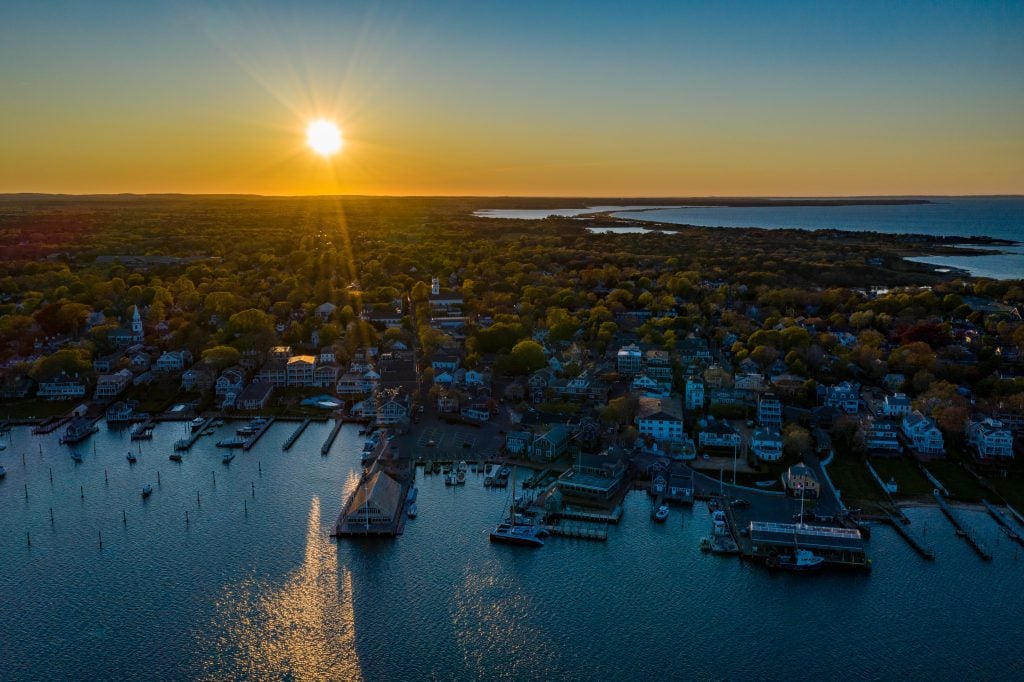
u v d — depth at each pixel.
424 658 141.50
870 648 144.00
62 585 162.75
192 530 186.25
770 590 162.38
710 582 165.25
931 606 156.50
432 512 196.00
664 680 135.75
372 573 168.50
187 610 154.75
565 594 161.12
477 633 148.38
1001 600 158.12
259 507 198.88
